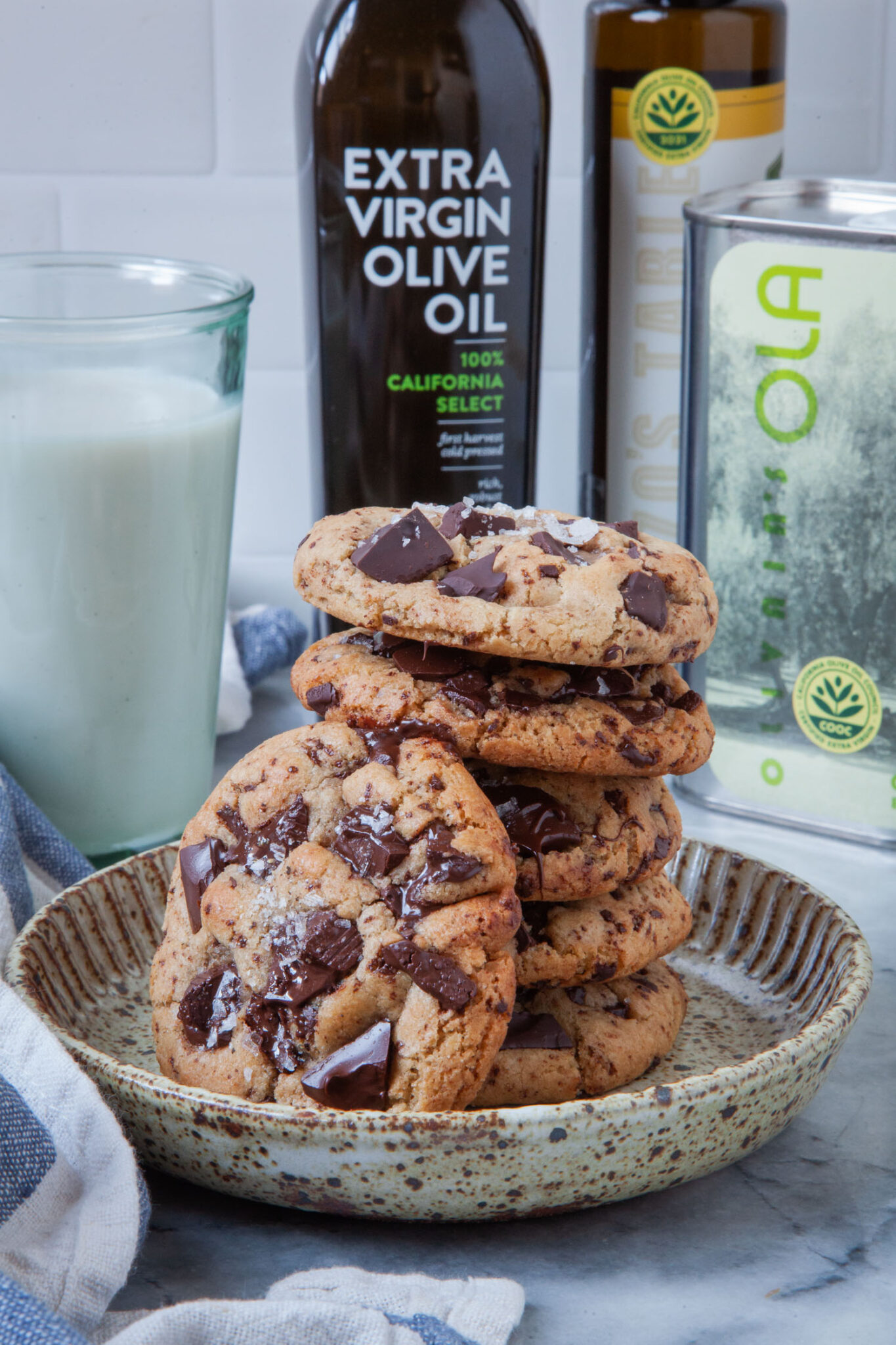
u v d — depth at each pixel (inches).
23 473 31.8
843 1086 29.6
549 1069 28.7
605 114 35.4
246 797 28.8
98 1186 27.0
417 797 28.1
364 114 33.7
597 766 28.5
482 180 34.1
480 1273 27.1
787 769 34.1
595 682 28.8
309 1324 26.0
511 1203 27.0
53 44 37.3
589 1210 27.9
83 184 38.0
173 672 33.1
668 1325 26.6
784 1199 28.0
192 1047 28.2
